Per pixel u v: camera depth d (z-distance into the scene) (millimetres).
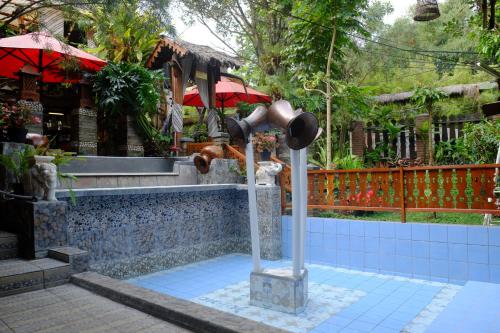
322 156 9875
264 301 4125
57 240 4102
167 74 10125
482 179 4734
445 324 3287
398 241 5223
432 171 5059
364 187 5652
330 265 5805
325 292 4578
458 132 11219
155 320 2732
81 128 8719
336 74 9688
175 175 7582
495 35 6348
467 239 4727
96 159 6941
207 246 6406
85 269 3822
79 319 2760
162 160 7992
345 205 5820
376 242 5402
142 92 8891
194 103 12000
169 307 2738
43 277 3498
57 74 8867
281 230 6406
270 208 6238
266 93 11547
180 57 8766
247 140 4234
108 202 5039
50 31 6359
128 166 7434
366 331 3484
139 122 9219
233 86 11047
